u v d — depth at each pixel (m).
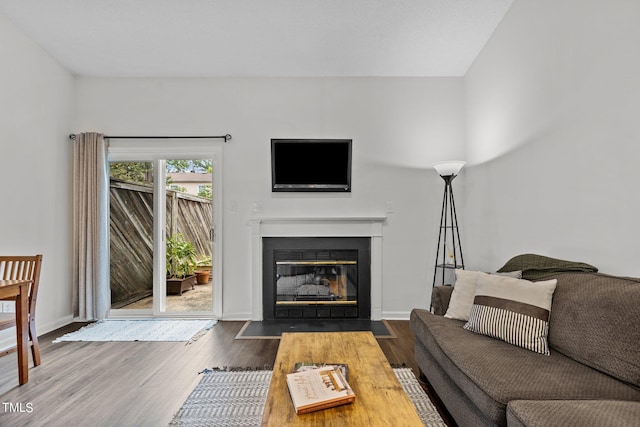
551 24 2.48
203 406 2.13
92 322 3.89
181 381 2.46
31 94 3.43
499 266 3.29
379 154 4.12
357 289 4.07
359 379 1.59
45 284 3.58
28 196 3.39
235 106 4.10
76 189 3.95
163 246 4.15
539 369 1.58
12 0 2.87
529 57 2.76
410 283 4.10
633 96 1.83
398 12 3.05
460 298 2.41
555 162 2.46
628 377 1.42
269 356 2.93
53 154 3.72
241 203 4.07
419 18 3.13
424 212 4.12
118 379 2.49
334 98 4.13
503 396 1.38
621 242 1.91
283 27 3.23
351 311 4.07
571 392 1.39
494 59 3.35
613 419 1.14
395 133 4.13
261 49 3.58
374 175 4.11
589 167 2.14
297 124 4.11
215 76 4.10
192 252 5.12
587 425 1.12
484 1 2.96
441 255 4.10
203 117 4.09
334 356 1.86
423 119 4.14
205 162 4.29
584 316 1.68
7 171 3.16
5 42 3.13
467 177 4.02
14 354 2.98
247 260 4.07
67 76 3.95
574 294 1.81
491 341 1.94
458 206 4.10
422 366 2.38
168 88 4.10
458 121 4.14
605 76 2.00
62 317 3.81
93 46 3.52
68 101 3.96
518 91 2.93
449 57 3.76
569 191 2.32
